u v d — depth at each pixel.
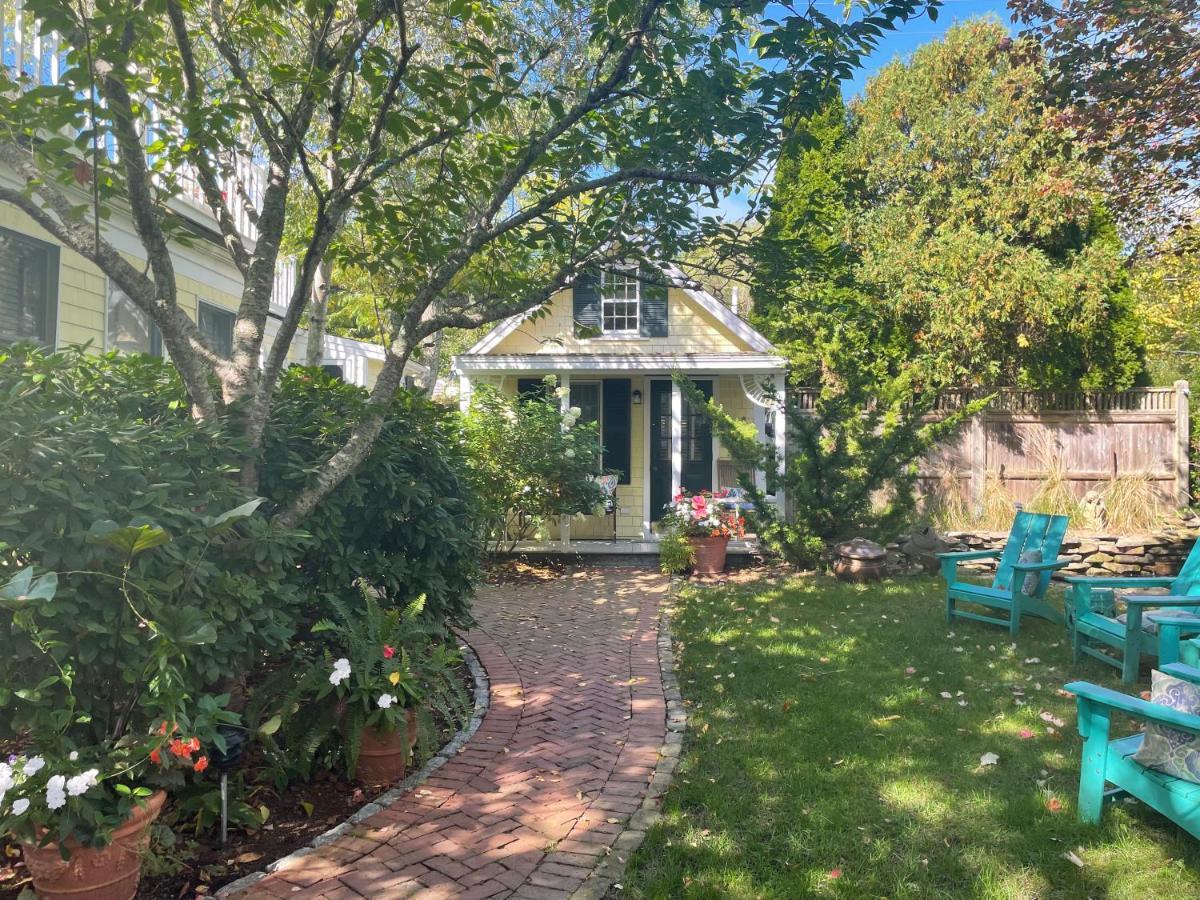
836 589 9.10
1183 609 5.66
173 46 5.05
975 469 12.91
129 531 2.80
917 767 4.09
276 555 3.74
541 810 3.78
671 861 3.27
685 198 5.77
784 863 3.23
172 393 4.45
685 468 13.41
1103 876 3.07
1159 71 6.98
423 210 5.69
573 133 5.66
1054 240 14.59
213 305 9.91
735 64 5.18
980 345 13.66
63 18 3.54
